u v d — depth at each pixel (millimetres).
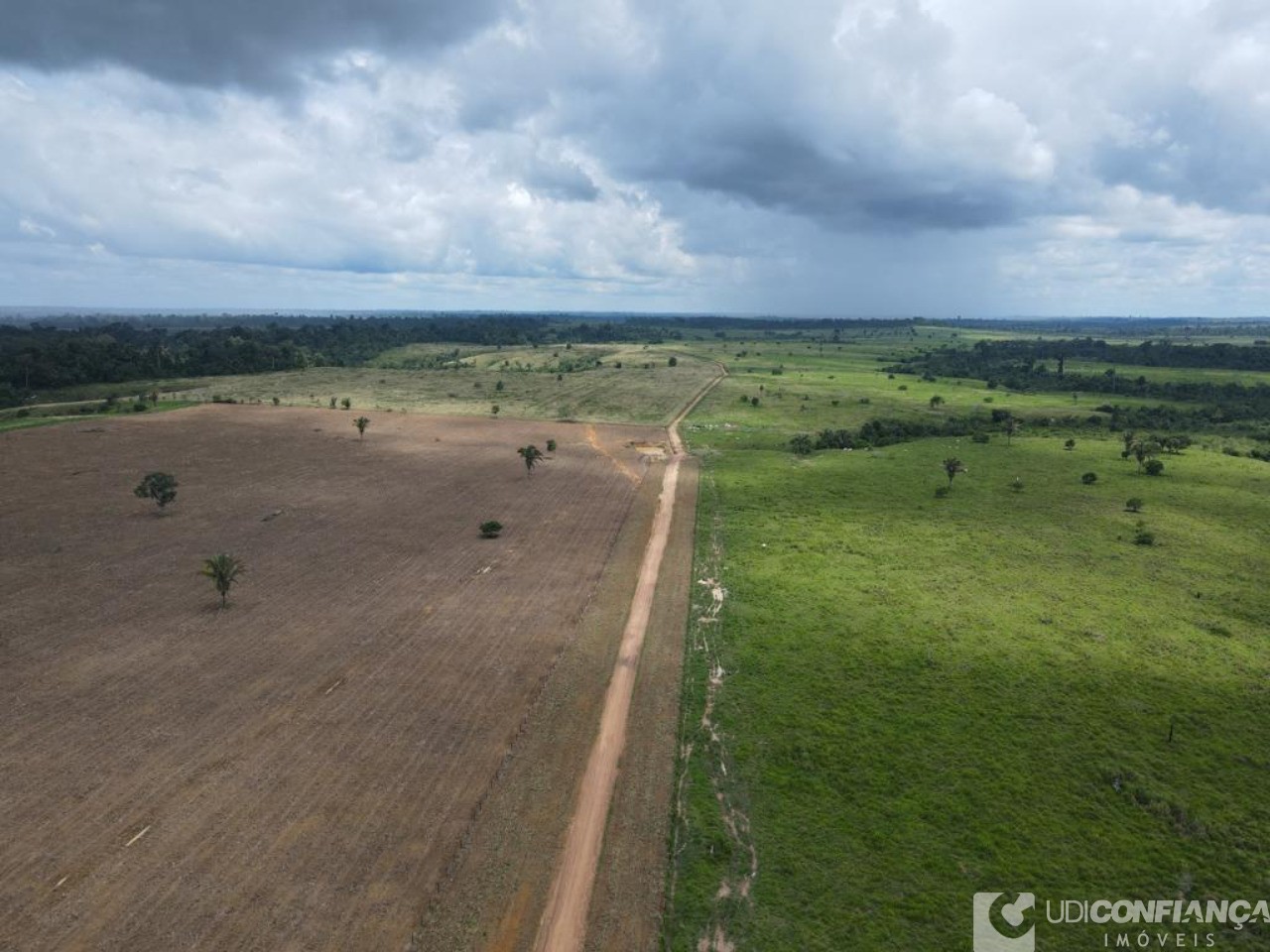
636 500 90688
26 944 27125
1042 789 37125
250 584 62000
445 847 32656
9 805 34344
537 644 52031
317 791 35938
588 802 35938
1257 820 35250
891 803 36094
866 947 28375
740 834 34156
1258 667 48281
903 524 79250
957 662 48875
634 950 28125
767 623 55219
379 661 48938
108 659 48406
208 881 30328
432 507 87000
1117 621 55062
